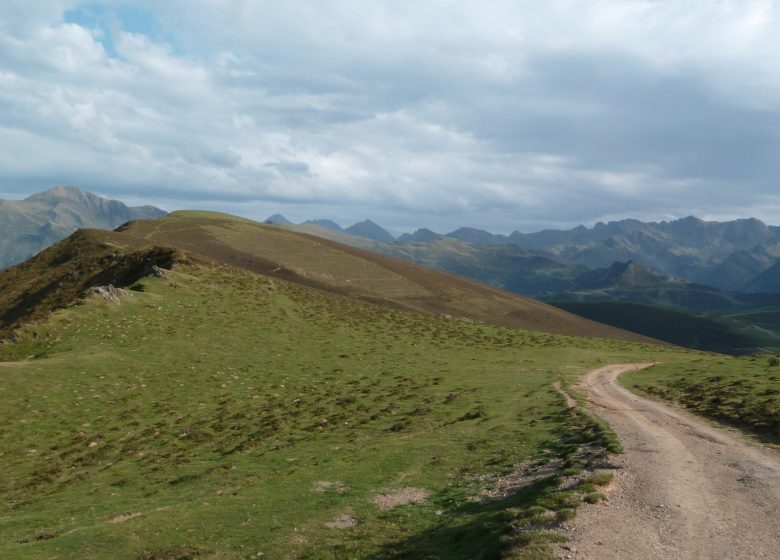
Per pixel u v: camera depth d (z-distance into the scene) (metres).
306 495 28.50
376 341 85.31
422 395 55.25
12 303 92.00
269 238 177.38
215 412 49.22
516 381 62.28
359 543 21.66
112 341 64.94
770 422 37.00
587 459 29.31
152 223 171.12
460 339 95.06
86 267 100.94
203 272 99.75
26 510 29.58
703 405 45.94
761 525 19.34
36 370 52.69
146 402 50.31
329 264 162.12
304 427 45.41
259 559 21.03
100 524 26.12
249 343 73.31
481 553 18.12
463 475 30.41
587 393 54.06
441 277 184.75
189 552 21.78
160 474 34.94
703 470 26.75
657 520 19.73
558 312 185.25
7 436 40.75
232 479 32.66
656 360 90.12
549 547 17.09
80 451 39.50
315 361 69.75
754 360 79.56
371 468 32.75
